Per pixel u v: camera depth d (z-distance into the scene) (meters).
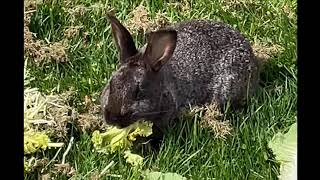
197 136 1.74
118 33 1.74
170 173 1.64
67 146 1.72
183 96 1.84
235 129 1.77
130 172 1.66
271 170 1.67
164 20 2.00
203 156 1.70
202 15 2.06
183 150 1.72
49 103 1.77
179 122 1.79
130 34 1.81
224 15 2.06
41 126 1.72
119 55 1.76
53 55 1.90
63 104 1.78
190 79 1.85
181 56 1.86
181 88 1.83
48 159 1.68
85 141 1.72
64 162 1.68
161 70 1.75
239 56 1.90
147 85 1.71
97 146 1.70
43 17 2.01
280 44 1.99
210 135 1.75
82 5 2.04
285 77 1.91
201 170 1.66
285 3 2.09
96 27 2.00
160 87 1.74
